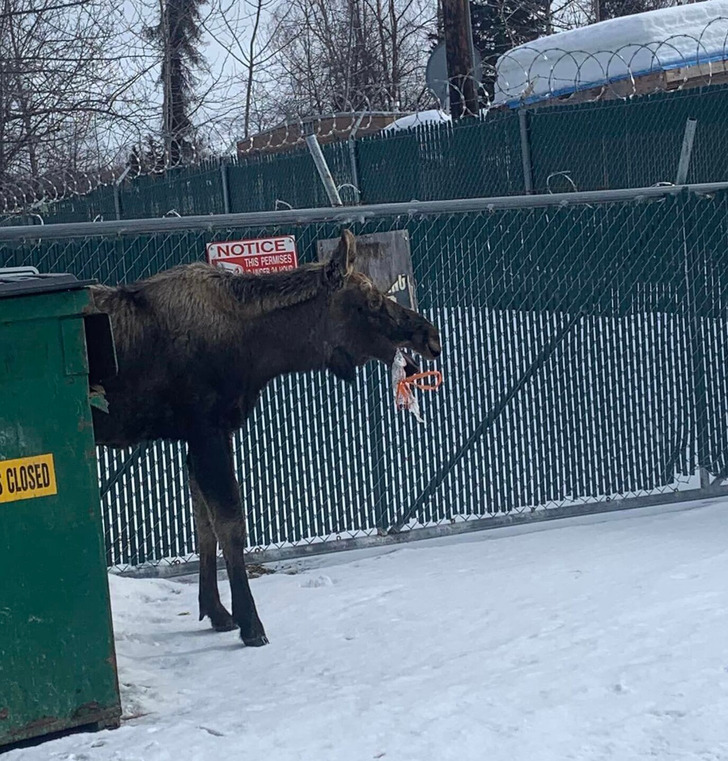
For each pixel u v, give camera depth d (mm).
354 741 5020
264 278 6551
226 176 18859
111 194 20344
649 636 5941
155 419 6441
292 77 35875
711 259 8453
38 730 5246
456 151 15641
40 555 5242
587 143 13773
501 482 8227
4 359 5160
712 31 17125
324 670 5910
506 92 18969
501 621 6348
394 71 35312
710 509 8336
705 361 8523
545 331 8211
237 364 6496
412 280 7945
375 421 7941
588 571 7062
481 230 8039
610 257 8289
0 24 17859
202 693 5750
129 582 7488
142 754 5012
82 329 5305
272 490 7836
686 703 5172
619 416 8406
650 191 8203
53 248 7496
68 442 5293
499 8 32281
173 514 7691
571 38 18000
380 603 6824
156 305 6367
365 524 8008
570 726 5043
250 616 6379
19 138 18766
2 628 5176
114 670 5383
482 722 5109
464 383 8102
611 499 8414
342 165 17297
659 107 12844
